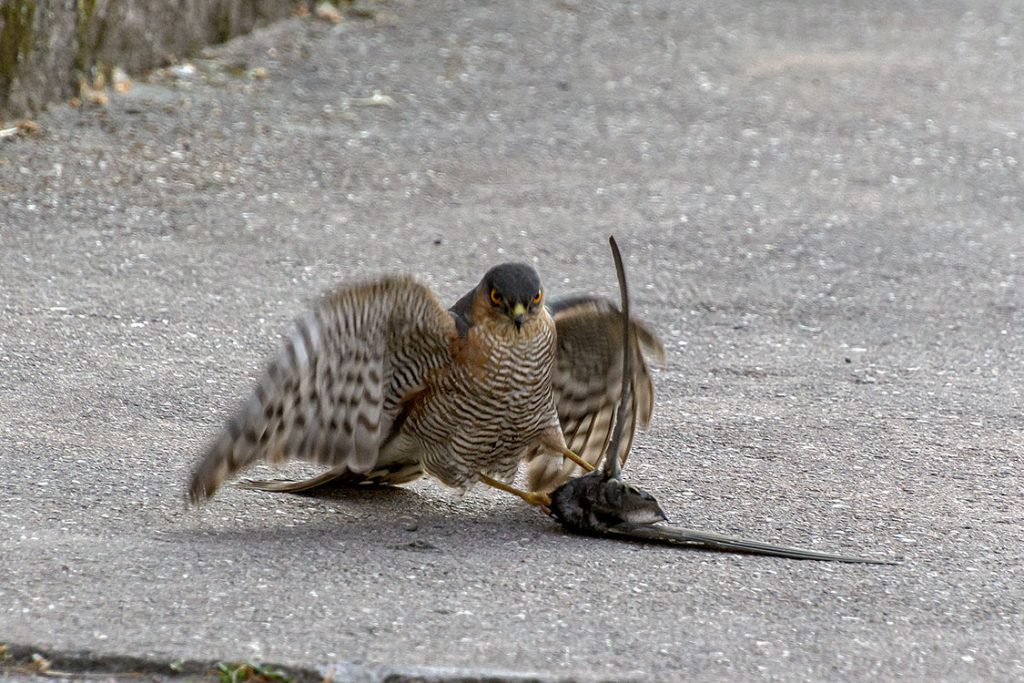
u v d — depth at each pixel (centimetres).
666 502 921
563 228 1585
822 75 2408
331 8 2494
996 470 1003
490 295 848
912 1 3064
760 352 1255
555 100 2138
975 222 1691
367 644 698
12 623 703
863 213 1705
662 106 2152
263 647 691
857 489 958
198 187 1625
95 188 1580
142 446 977
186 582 759
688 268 1479
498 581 784
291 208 1587
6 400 1045
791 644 727
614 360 927
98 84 1897
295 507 888
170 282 1340
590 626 733
